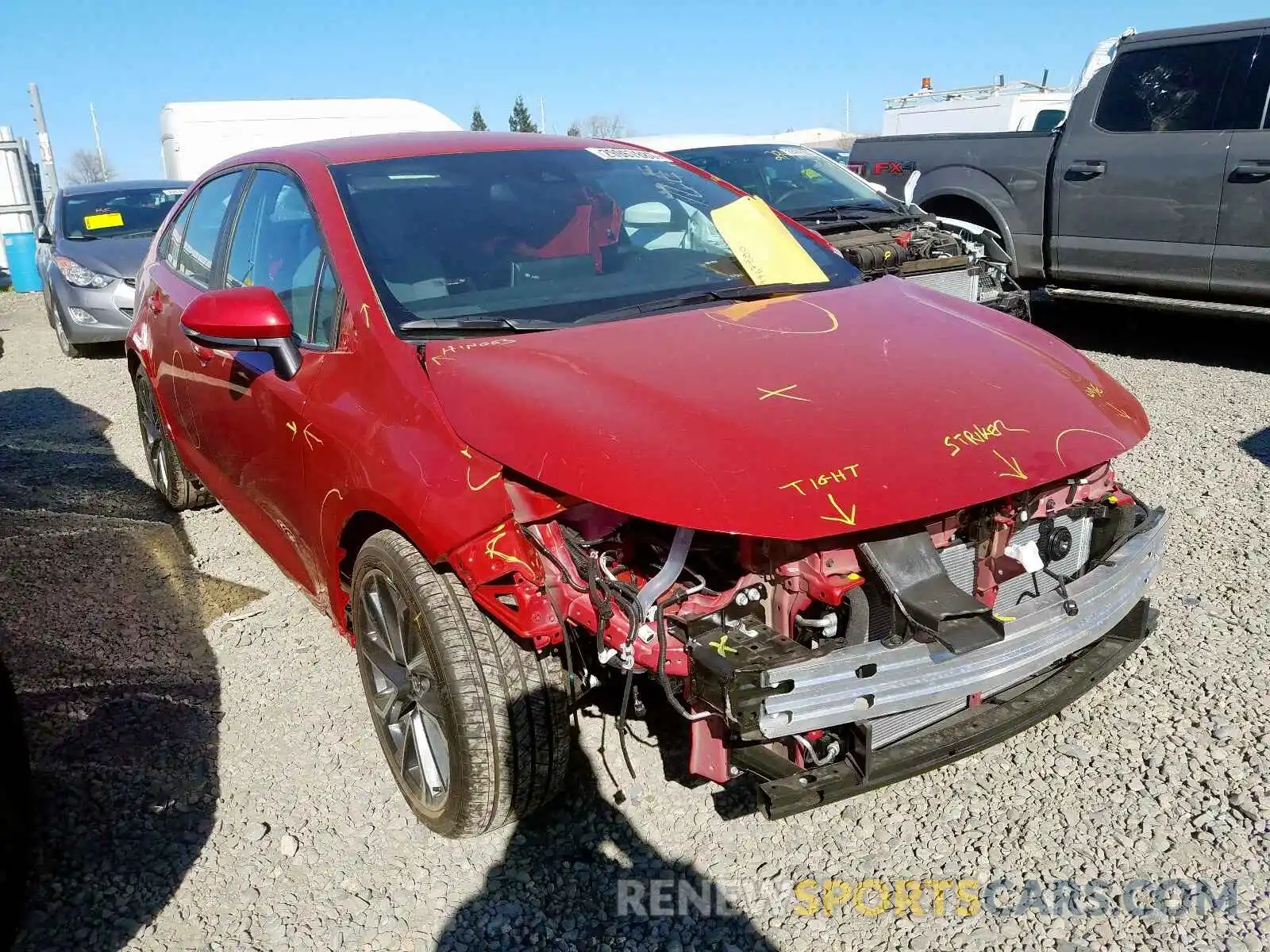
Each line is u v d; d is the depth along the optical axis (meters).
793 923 2.47
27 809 2.48
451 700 2.51
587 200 3.50
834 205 7.83
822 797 2.21
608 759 3.04
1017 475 2.31
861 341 2.79
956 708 2.49
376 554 2.73
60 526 5.12
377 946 2.46
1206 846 2.63
